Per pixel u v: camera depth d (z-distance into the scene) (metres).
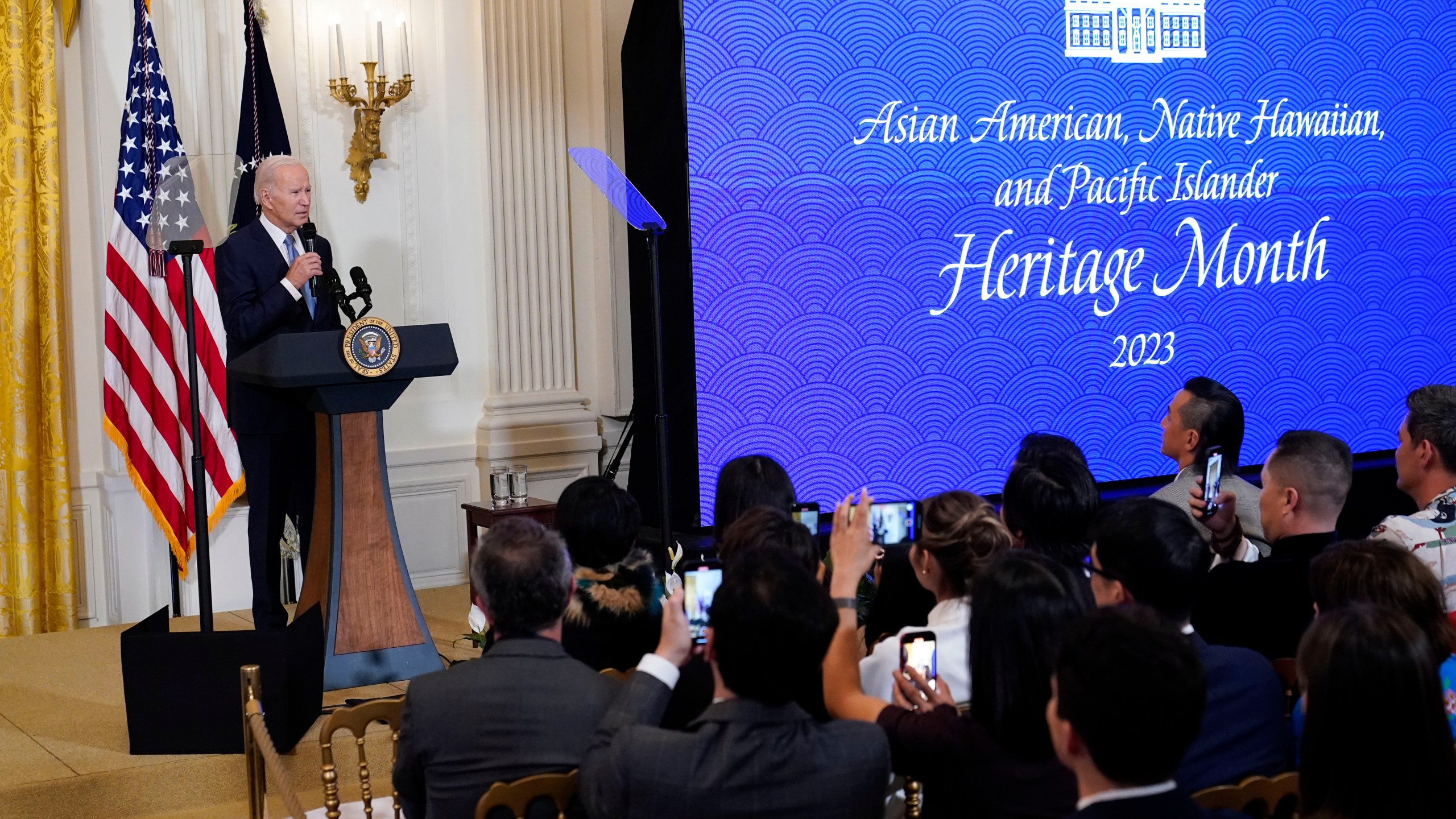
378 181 5.85
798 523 2.62
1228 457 4.00
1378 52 6.30
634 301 5.78
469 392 6.05
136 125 5.21
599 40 6.13
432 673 2.29
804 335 5.55
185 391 5.39
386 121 5.86
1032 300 5.84
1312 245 6.26
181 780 3.57
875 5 5.53
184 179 4.81
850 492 5.66
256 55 5.42
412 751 2.25
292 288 4.29
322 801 3.62
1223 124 6.08
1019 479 2.85
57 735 3.81
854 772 1.89
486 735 2.21
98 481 5.51
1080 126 5.86
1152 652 1.51
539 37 6.04
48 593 5.39
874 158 5.58
